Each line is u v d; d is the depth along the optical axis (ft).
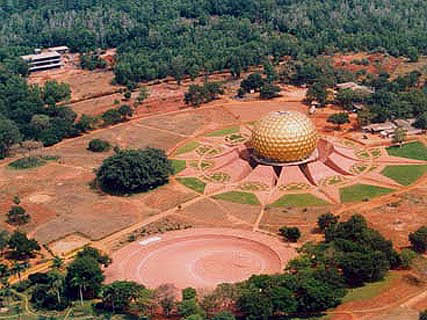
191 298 611.06
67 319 606.55
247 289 604.08
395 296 613.52
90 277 641.40
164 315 610.24
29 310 627.87
